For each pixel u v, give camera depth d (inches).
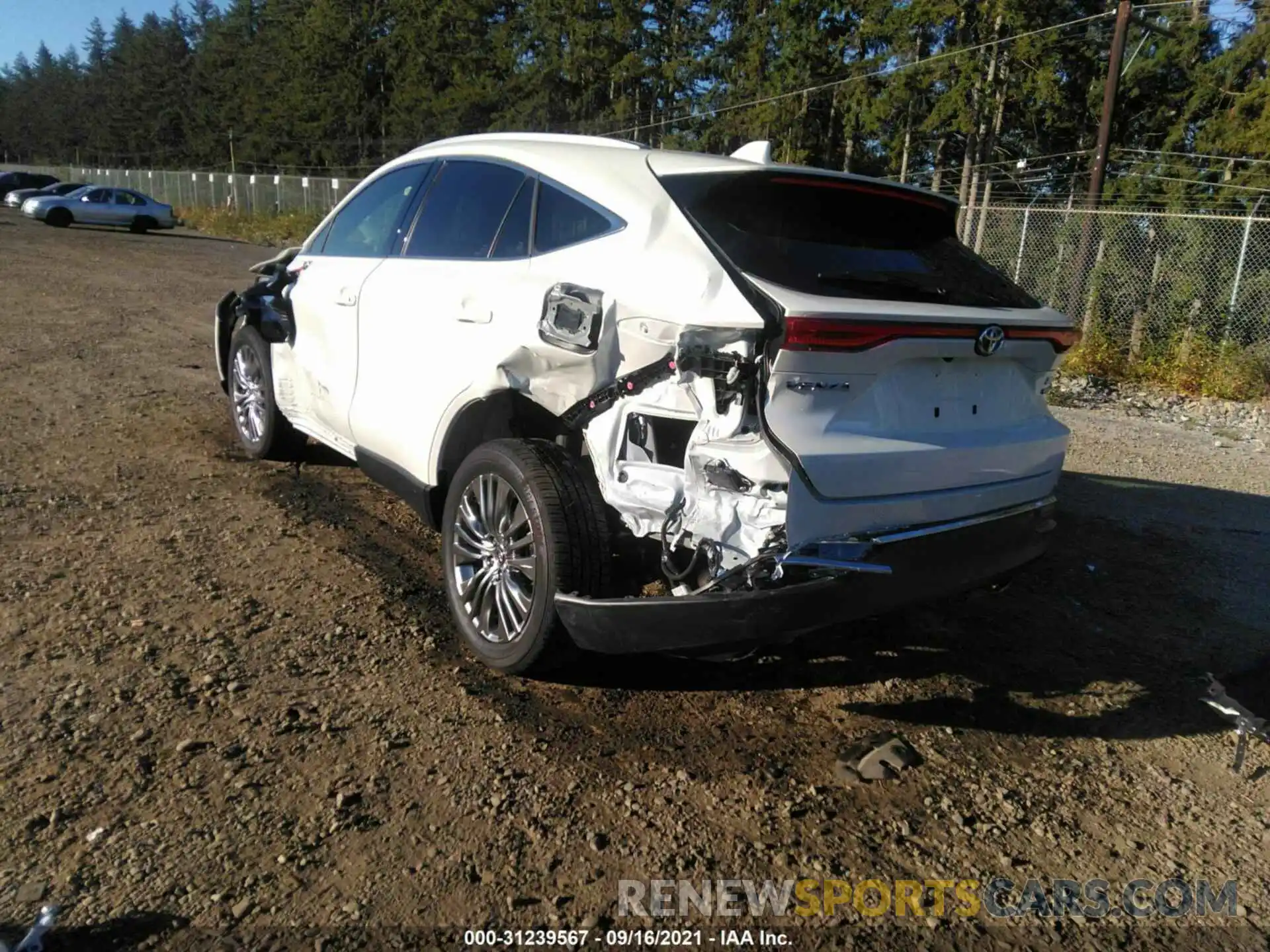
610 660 148.3
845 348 113.0
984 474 135.0
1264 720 145.9
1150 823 119.6
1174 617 183.3
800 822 114.0
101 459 230.5
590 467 136.2
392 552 185.9
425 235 170.7
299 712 128.1
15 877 96.3
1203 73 1106.1
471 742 124.3
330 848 103.5
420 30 2085.4
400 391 164.6
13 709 124.2
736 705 139.0
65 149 4630.9
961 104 1077.1
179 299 565.0
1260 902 106.5
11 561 168.4
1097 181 633.0
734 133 1441.9
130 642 143.3
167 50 3777.1
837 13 1282.0
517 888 100.0
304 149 2583.7
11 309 467.2
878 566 120.6
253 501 208.5
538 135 163.3
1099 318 544.1
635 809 113.7
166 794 110.1
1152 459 317.4
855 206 135.9
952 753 131.5
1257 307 506.0
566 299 132.0
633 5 1694.1
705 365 115.0
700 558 119.4
